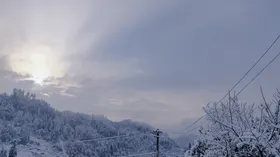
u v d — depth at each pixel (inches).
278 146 407.2
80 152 5078.7
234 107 500.7
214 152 547.8
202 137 594.9
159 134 1128.8
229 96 510.3
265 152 424.5
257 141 414.6
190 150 676.7
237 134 473.1
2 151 3663.9
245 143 432.1
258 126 433.1
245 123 470.9
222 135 526.6
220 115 518.9
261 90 437.7
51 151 4453.7
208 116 556.7
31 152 4055.1
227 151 516.4
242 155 483.8
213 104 540.1
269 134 425.1
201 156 628.1
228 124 499.2
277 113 425.7
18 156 3772.1
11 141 4227.4
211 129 550.9
